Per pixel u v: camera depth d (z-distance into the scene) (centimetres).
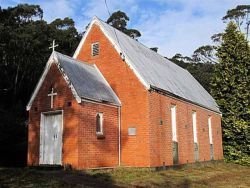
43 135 1942
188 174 2086
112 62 2220
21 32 3972
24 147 2641
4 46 3669
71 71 1962
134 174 1795
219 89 3488
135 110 2067
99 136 1906
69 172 1647
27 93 3888
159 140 2100
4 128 2636
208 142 2969
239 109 3334
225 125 3400
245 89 3328
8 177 1425
